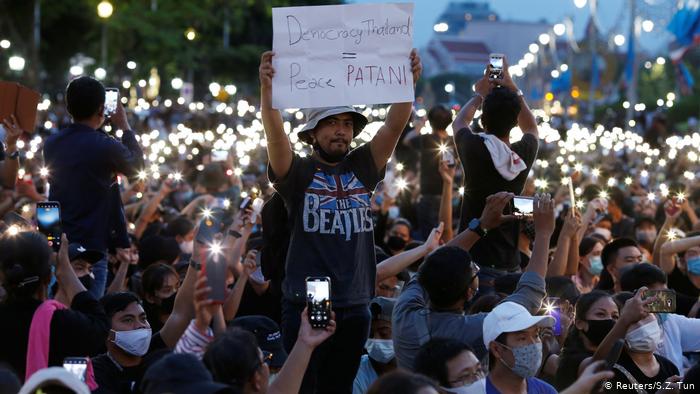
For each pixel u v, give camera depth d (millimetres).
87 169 8352
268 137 6285
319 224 6285
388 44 6359
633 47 31234
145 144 14297
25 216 9984
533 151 8211
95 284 8367
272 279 6598
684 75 39812
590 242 10180
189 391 4953
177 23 49125
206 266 5688
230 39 60969
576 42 45000
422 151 13125
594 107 45969
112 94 8602
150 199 12680
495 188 8016
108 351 6859
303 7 6312
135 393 6457
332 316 5602
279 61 6297
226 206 10352
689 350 7871
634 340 6949
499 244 8062
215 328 6039
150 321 8070
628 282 8141
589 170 16734
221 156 13109
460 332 6500
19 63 15633
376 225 12625
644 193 14695
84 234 8320
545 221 6750
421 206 13188
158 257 9477
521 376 6055
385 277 7637
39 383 4723
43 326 6086
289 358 5543
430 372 5945
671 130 32344
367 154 6484
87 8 51375
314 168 6363
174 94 54219
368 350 7418
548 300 7484
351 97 6324
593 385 5613
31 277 6148
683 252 9906
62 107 32781
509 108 8078
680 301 9234
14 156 8484
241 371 5434
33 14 48438
